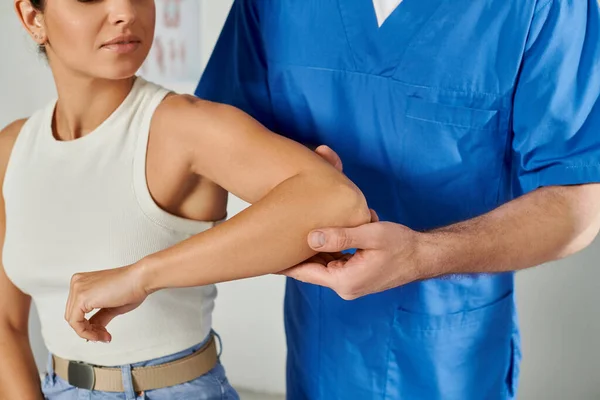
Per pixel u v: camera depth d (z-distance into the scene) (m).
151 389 1.06
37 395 1.17
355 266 0.91
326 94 1.20
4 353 1.17
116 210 1.03
